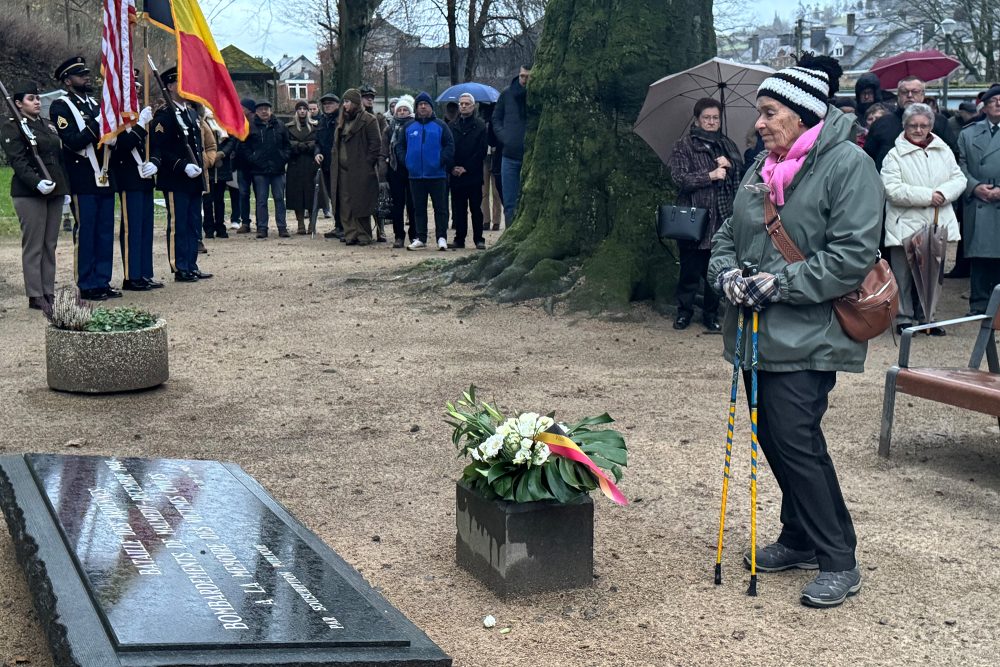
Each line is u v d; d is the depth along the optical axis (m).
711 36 11.35
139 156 11.95
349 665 3.18
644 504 5.40
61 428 6.64
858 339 4.17
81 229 11.27
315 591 3.59
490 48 42.72
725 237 4.57
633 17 11.06
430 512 5.29
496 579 4.36
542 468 4.34
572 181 11.16
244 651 3.13
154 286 12.34
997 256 10.05
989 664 3.80
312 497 5.48
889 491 5.66
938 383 5.90
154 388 7.70
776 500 5.46
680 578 4.52
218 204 18.16
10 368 8.27
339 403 7.34
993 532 5.07
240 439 6.48
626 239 10.84
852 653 3.88
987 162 10.06
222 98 12.12
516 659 3.81
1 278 13.05
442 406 7.28
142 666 2.99
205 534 4.00
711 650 3.89
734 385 4.38
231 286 12.50
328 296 11.65
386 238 18.20
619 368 8.48
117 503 4.25
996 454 6.33
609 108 11.09
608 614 4.17
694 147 9.51
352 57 32.00
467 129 16.03
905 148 9.72
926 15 47.25
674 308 10.46
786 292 4.10
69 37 40.62
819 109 4.18
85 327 7.49
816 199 4.12
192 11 11.87
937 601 4.31
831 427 6.89
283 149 18.17
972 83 47.91
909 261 9.74
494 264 11.39
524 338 9.55
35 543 3.84
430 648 3.33
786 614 4.20
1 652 3.76
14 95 10.47
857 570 4.37
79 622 3.24
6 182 28.39
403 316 10.52
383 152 16.91
